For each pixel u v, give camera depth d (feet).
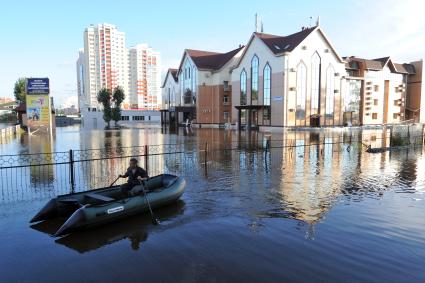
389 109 185.47
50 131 120.98
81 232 25.38
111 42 357.41
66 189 37.78
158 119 282.97
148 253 22.03
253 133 127.03
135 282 18.60
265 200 33.78
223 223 27.35
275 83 139.03
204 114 184.44
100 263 20.74
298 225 26.91
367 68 170.81
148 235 24.95
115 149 76.13
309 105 142.61
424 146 76.95
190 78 192.85
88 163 55.67
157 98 410.72
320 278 18.89
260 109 147.74
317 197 34.88
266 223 27.35
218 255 21.71
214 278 18.94
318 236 24.66
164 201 30.68
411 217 28.68
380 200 33.76
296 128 135.74
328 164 54.60
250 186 39.58
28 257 21.49
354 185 40.14
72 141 97.19
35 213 29.45
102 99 206.59
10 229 25.90
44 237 24.50
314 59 142.31
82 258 21.39
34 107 119.24
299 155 64.75
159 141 96.27
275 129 139.54
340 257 21.40
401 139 76.28
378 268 20.03
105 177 44.39
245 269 19.90
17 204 31.96
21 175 45.50
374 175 45.88
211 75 183.83
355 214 29.45
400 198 34.50
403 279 18.83
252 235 24.91
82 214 24.88
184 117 207.82
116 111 205.36
